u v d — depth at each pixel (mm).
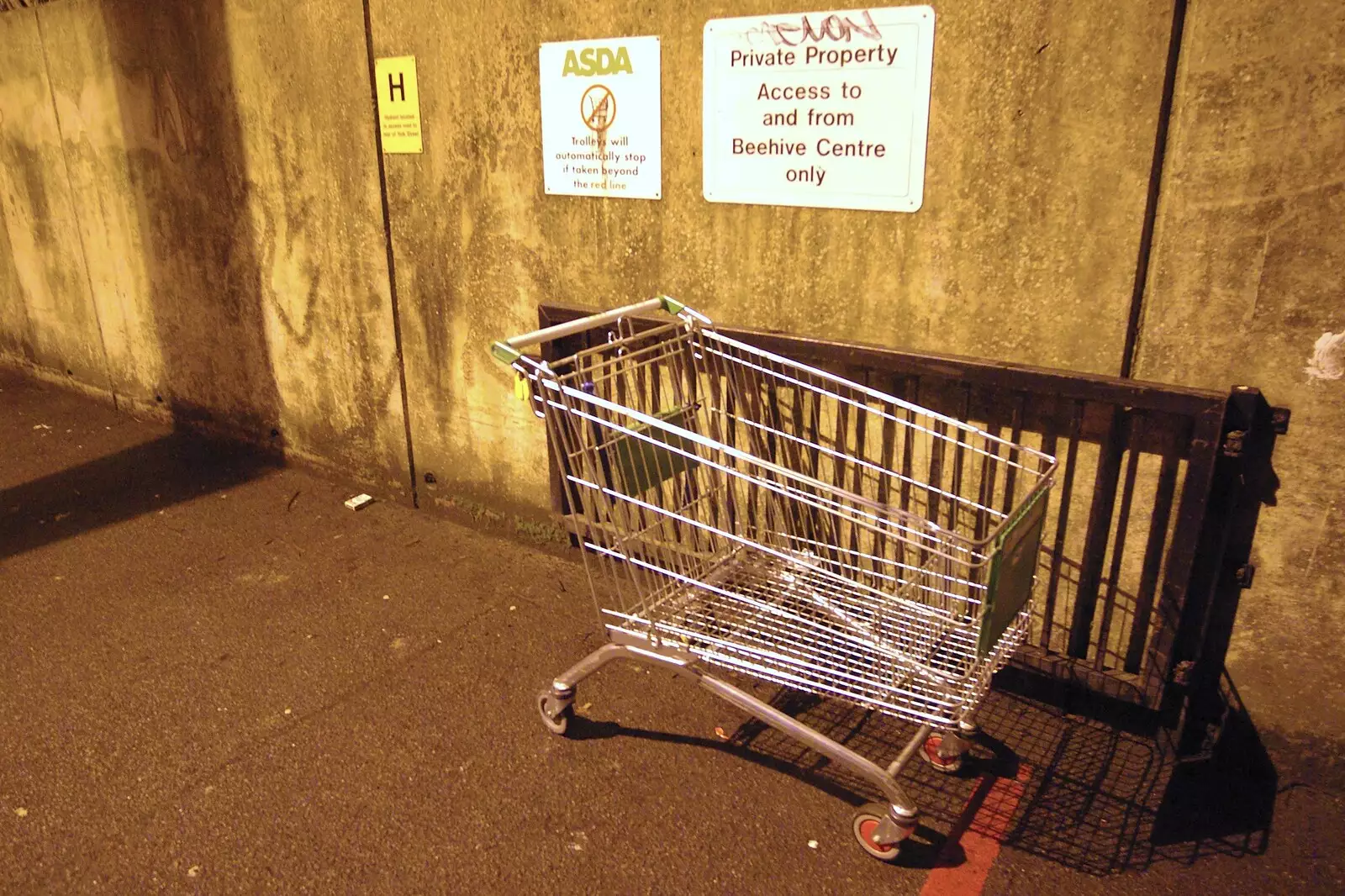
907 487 3322
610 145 3650
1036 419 3014
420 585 4234
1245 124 2504
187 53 5012
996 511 2826
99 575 4375
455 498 4812
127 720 3332
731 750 3139
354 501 5094
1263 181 2518
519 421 4371
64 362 6977
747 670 2807
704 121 3389
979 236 2957
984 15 2777
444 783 3006
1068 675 3094
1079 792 2916
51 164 6203
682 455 3047
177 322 5875
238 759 3129
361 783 3012
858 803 2900
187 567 4441
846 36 3018
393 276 4586
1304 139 2443
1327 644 2754
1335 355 2539
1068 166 2760
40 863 2705
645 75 3480
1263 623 2828
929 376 3020
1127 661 3088
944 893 2562
